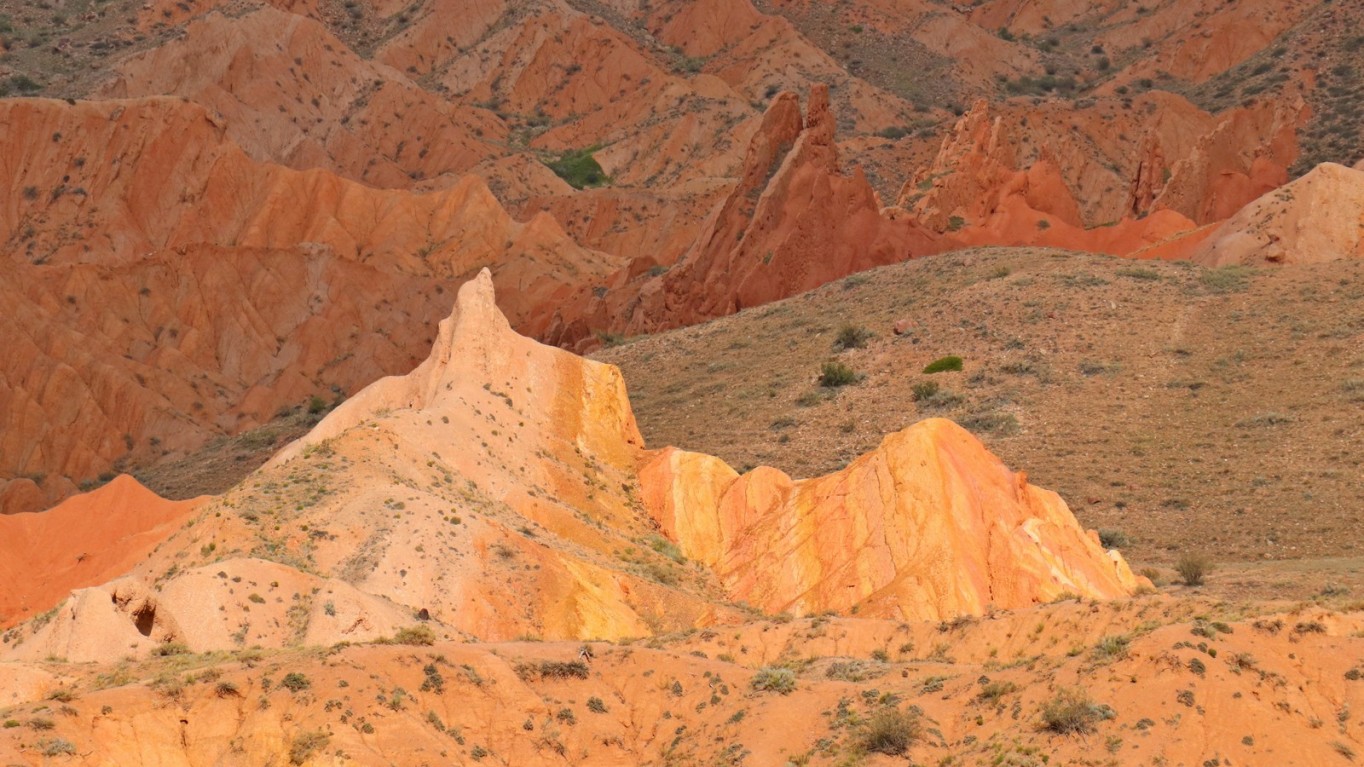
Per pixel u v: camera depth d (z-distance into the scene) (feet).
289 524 523.29
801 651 468.75
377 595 492.13
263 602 468.34
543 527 568.82
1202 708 380.37
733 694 428.15
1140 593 527.81
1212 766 370.32
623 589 533.14
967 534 551.18
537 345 647.97
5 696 403.54
